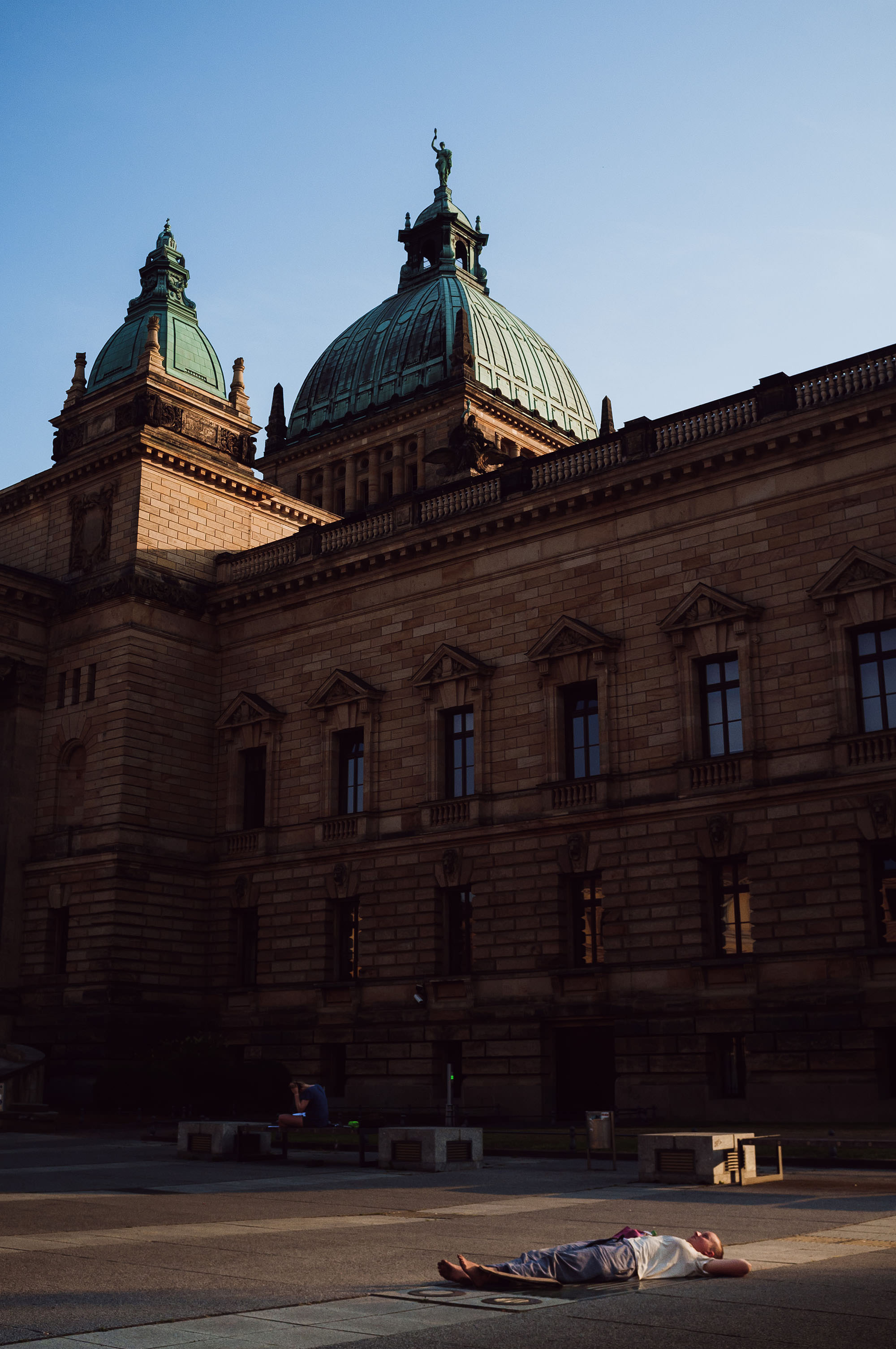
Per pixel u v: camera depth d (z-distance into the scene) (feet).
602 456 164.14
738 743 145.79
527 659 165.37
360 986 172.86
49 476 212.02
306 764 188.65
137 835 187.73
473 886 163.94
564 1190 77.77
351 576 188.65
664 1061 142.41
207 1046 171.42
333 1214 66.18
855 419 139.64
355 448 294.46
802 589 142.61
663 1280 44.11
